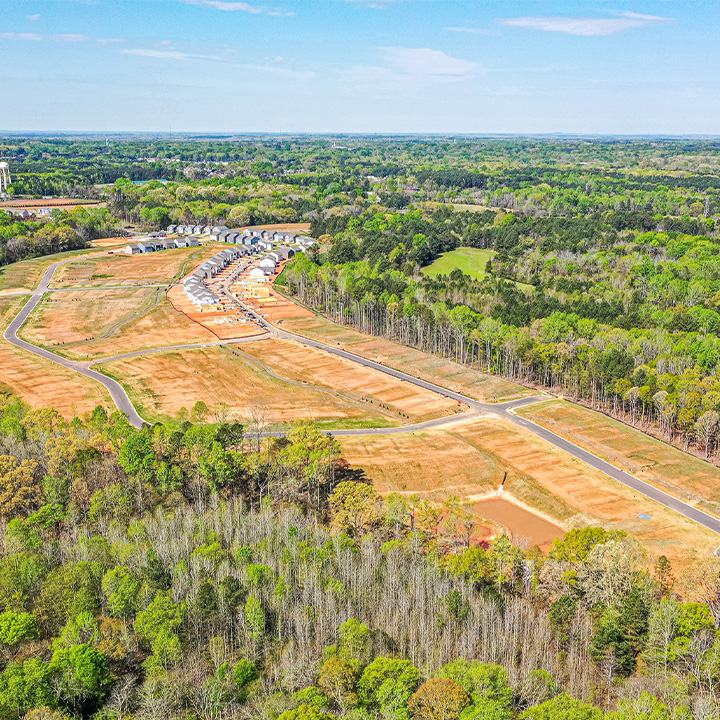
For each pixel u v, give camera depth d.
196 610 105.81
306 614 106.88
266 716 84.25
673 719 83.31
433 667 99.44
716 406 180.88
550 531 147.75
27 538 120.12
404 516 140.25
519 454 180.12
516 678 97.44
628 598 106.69
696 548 137.50
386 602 112.62
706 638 99.38
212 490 147.00
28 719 79.38
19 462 145.62
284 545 126.94
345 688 88.81
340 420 199.50
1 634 95.94
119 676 95.50
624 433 193.62
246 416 199.38
